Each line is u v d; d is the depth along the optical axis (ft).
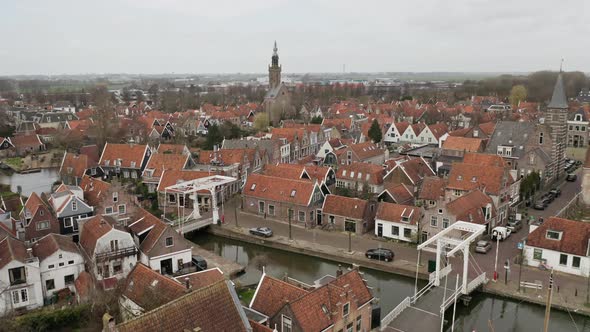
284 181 263.29
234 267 204.64
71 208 217.56
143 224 208.54
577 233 188.14
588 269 182.39
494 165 267.18
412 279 191.72
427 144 443.73
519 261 198.90
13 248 167.53
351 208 238.89
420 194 258.98
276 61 643.45
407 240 222.69
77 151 418.72
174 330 100.12
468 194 228.84
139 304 137.18
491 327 158.10
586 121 465.06
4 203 252.21
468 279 181.16
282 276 200.44
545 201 277.44
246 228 246.06
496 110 608.19
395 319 154.71
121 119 498.28
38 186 352.90
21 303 163.02
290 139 404.77
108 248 182.70
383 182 287.07
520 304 170.81
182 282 153.48
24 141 475.72
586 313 158.92
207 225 250.78
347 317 136.15
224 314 108.58
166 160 311.06
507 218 257.14
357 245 221.66
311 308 128.06
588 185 271.49
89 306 152.76
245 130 528.63
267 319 128.57
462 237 208.23
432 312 158.81
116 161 344.08
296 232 240.73
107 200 228.84
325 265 212.02
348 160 353.51
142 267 151.43
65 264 174.91
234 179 266.57
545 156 315.37
